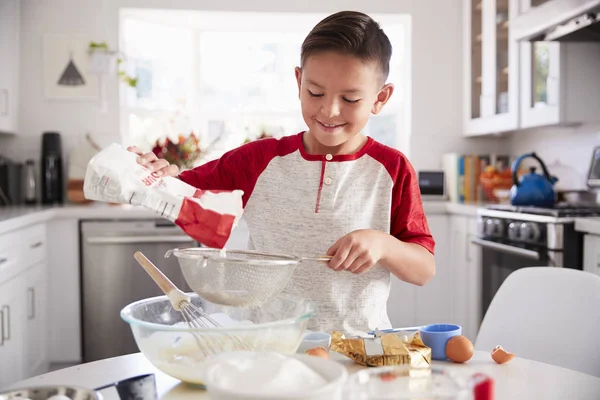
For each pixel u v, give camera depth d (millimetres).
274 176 1354
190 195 927
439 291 3633
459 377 645
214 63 4250
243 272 900
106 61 3748
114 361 998
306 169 1332
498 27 3564
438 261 3648
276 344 817
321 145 1339
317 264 1294
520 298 1339
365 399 622
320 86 1084
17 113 3734
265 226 1349
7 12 3531
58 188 3713
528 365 963
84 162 3738
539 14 2686
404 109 4266
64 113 3814
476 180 3908
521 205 2951
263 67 4297
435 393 640
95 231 3305
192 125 4211
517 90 3336
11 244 2635
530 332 1301
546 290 1306
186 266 938
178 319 977
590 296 1236
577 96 2939
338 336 983
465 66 4047
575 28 2512
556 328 1265
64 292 3312
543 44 3080
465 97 4062
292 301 955
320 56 1067
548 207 2875
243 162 1374
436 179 3891
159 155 3686
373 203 1310
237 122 4273
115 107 3844
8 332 2605
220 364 692
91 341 3336
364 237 1068
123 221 3318
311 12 3945
